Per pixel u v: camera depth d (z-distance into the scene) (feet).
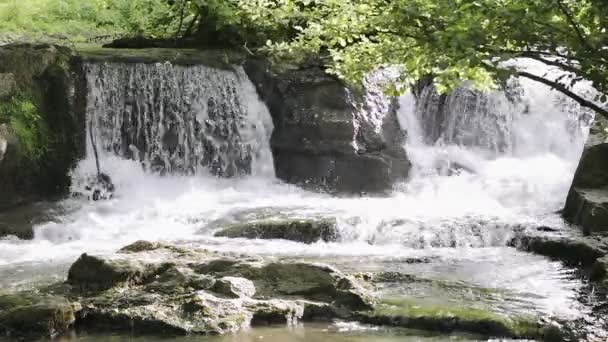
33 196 48.32
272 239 40.40
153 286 28.48
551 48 23.09
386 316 26.17
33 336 25.13
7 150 47.09
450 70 24.61
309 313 26.81
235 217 43.70
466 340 24.59
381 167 52.26
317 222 40.42
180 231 42.65
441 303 27.63
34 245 40.27
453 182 52.65
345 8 28.43
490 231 39.40
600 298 28.50
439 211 44.27
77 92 51.57
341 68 31.27
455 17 23.17
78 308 26.27
